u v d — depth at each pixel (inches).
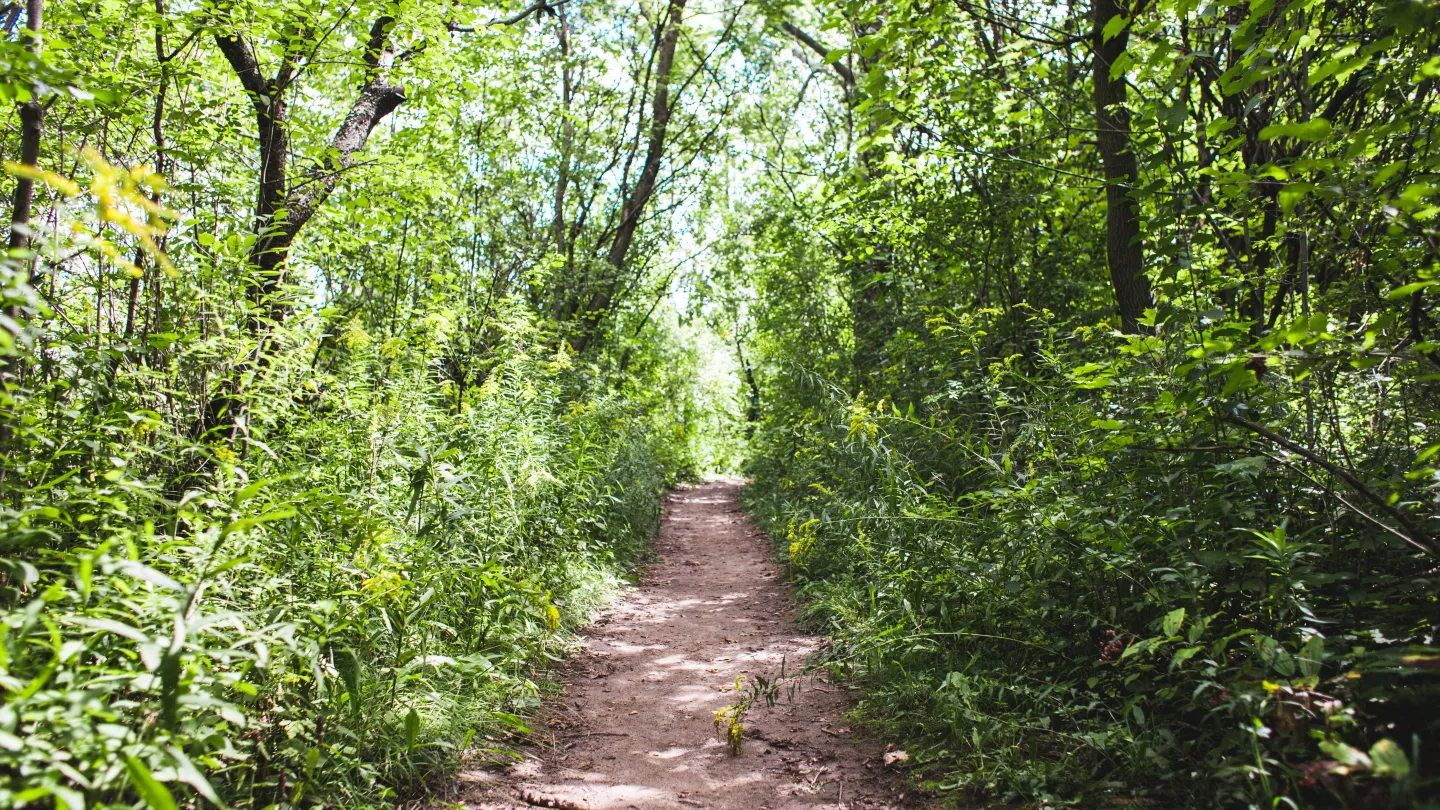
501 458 220.1
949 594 185.2
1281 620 121.9
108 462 124.3
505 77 492.7
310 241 281.9
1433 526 113.5
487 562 193.6
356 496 167.9
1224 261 198.4
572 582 262.2
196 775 78.5
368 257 347.6
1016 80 311.6
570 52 610.9
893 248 409.1
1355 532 128.3
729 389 1192.2
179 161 200.8
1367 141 116.2
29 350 102.9
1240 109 185.8
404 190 290.7
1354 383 142.6
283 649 112.7
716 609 295.6
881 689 182.2
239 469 135.8
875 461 247.1
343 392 193.2
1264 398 127.6
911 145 406.6
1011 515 165.9
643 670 220.2
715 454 1063.0
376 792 127.7
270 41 221.3
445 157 395.5
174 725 84.5
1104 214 315.9
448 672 166.9
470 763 148.2
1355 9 156.2
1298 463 131.6
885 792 140.6
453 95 332.2
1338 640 110.3
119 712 93.0
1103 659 143.3
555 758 159.2
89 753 80.7
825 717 179.8
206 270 166.2
